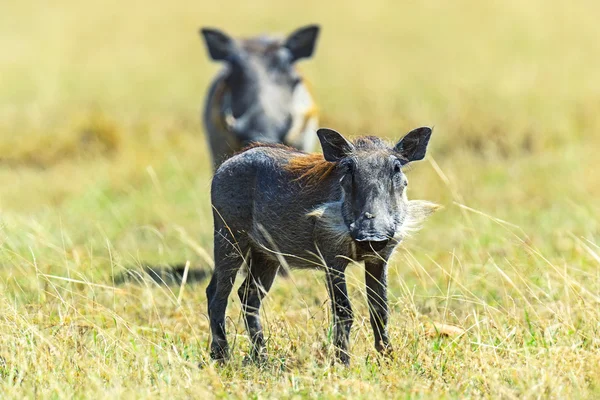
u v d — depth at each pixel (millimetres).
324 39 93688
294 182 22234
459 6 100688
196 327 24984
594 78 68312
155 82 78688
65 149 52969
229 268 23391
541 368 19375
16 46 91812
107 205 40906
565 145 48875
